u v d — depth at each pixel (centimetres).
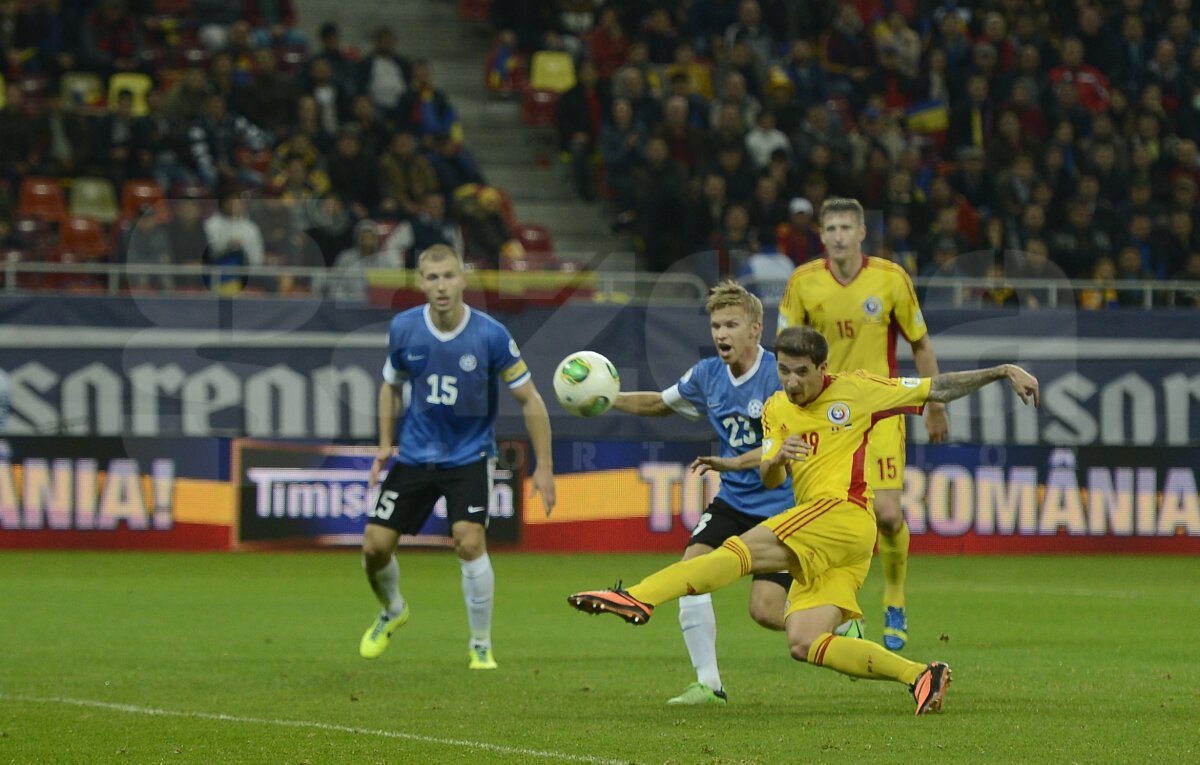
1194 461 6197
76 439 5816
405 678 2917
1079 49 8456
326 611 4131
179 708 2519
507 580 5031
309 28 8931
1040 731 2267
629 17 8688
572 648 3434
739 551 2330
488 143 8481
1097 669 3025
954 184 7538
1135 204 7588
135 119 7181
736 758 2041
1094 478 6150
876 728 2298
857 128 8188
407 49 8975
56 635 3575
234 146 7138
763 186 7062
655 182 7169
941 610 4225
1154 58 8700
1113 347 6259
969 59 8400
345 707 2536
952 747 2128
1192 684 2805
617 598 2241
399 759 2044
